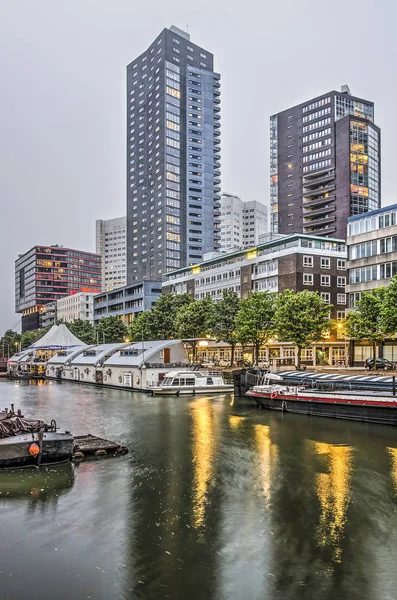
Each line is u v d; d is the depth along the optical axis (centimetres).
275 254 8500
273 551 1317
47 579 1173
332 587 1134
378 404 3278
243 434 2967
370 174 14888
